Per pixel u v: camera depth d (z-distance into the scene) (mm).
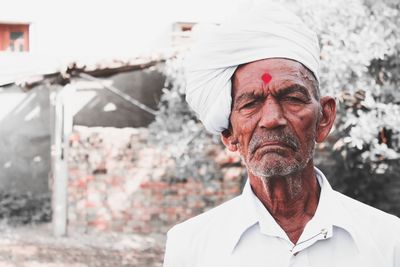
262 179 1475
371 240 1479
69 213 9141
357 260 1459
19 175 11953
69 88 8984
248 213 1518
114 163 9125
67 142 9047
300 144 1423
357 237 1467
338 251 1472
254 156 1442
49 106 12125
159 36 12023
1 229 10039
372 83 6273
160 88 10758
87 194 9125
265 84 1426
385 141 6906
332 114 1556
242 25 1461
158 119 8758
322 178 1547
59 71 8531
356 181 8258
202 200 9000
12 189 11898
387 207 8055
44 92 12117
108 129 9102
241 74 1475
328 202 1483
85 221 9141
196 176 8953
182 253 1603
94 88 10734
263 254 1493
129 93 10766
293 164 1416
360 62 6020
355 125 6938
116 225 9133
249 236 1518
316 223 1463
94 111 10758
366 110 6953
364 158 6719
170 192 9070
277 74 1429
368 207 1573
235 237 1514
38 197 11391
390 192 8070
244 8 1503
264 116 1415
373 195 8172
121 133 9086
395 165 7930
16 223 10688
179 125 8711
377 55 6023
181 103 8594
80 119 10727
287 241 1478
